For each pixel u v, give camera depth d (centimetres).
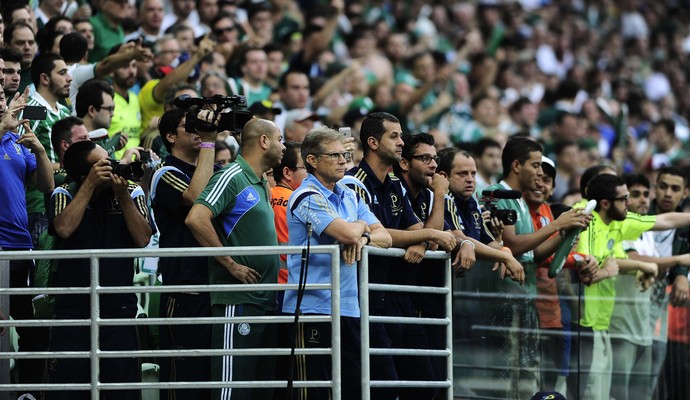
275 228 3219
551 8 9125
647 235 4056
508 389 3397
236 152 4122
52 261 3080
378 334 3070
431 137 3269
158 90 4191
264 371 2998
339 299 2917
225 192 2984
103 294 3000
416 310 3225
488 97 6281
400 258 3177
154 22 4859
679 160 6456
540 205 3647
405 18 7644
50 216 3080
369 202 3145
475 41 7588
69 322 2944
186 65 4184
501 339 3388
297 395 2997
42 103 3609
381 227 3055
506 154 3616
